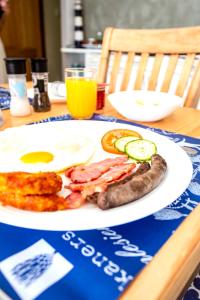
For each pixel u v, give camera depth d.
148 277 0.32
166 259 0.34
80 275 0.33
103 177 0.50
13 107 0.93
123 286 0.31
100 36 3.83
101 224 0.37
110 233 0.40
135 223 0.42
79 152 0.62
